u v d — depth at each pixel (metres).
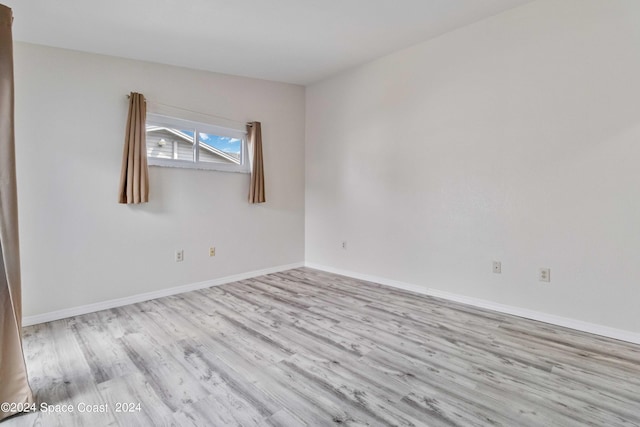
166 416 1.52
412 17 2.72
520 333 2.41
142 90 3.13
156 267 3.26
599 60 2.32
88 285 2.86
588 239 2.41
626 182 2.25
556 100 2.51
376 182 3.78
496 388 1.73
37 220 2.61
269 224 4.25
